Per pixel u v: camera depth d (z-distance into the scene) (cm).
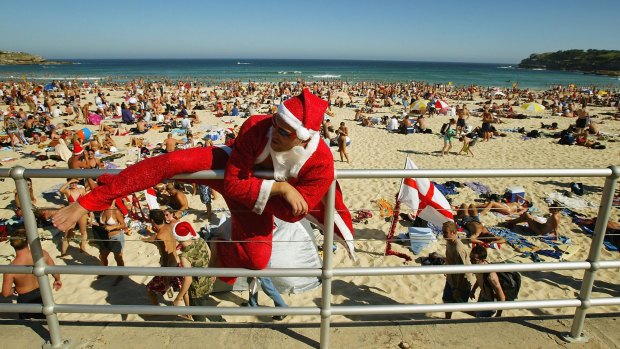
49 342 235
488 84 7788
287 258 514
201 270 208
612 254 715
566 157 1492
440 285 591
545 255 704
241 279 560
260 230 201
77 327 246
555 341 245
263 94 3906
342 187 1068
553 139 1819
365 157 1498
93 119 2158
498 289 448
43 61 17862
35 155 1416
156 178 184
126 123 2180
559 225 840
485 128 1805
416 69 14312
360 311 224
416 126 2095
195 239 475
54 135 1631
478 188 1090
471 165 1403
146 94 3675
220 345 234
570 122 2355
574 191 1056
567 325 258
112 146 1541
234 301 545
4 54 16662
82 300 551
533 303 238
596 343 243
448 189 1073
